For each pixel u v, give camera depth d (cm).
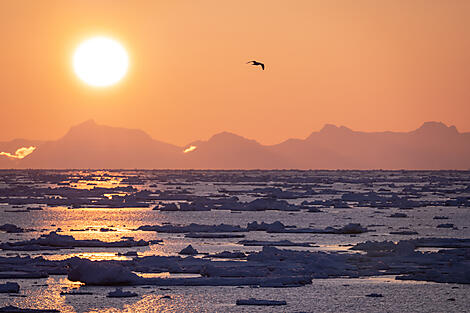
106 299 7475
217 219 16850
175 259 9450
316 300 7500
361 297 7631
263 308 7225
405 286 8100
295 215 17812
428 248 10850
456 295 7712
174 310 7125
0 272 8644
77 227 14788
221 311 7094
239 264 9088
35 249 10875
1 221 16162
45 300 7419
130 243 11288
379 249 10375
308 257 9400
